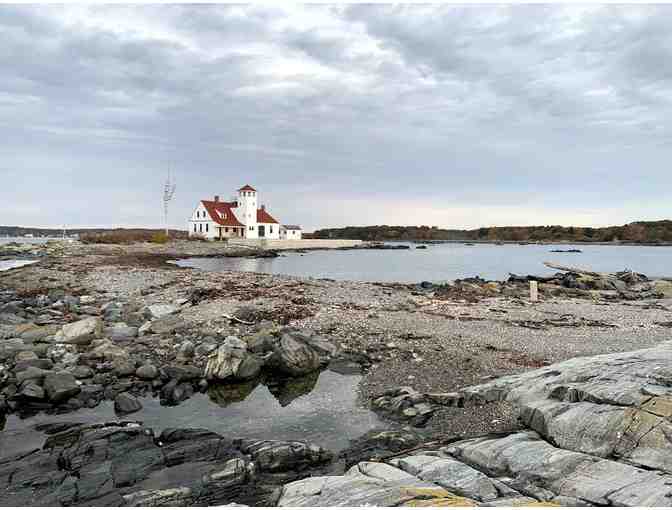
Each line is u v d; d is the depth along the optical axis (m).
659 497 6.36
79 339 15.98
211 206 89.44
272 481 8.54
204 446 9.68
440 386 13.08
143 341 16.45
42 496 7.91
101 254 53.88
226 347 13.94
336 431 10.74
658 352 11.84
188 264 53.78
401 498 6.65
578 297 30.34
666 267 63.62
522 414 10.16
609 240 194.00
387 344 16.77
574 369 11.23
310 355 14.41
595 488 6.89
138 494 7.84
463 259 80.94
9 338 16.16
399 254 97.12
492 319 21.16
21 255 64.19
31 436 10.20
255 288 27.77
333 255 86.69
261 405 12.32
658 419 8.05
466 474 7.67
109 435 10.00
